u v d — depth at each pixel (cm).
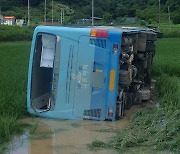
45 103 945
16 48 3388
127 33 870
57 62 866
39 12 8181
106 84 843
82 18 6881
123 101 882
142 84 1106
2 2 8744
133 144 679
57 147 691
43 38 888
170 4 7431
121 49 852
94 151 663
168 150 652
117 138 720
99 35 835
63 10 7125
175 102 942
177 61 1841
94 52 842
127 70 874
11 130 754
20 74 1299
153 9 7300
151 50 1068
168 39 5150
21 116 880
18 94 1002
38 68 913
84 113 862
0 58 2136
